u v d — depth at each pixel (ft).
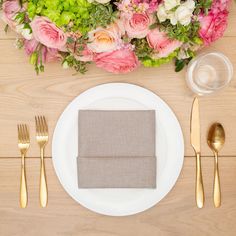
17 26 2.36
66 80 2.70
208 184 2.70
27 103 2.69
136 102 2.68
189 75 2.66
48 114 2.70
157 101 2.68
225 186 2.70
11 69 2.69
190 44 2.44
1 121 2.68
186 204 2.69
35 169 2.67
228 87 2.73
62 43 2.27
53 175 2.67
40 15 2.23
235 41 2.74
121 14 2.17
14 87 2.69
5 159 2.67
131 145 2.65
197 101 2.71
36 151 2.68
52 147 2.63
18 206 2.66
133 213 2.63
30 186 2.67
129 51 2.33
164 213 2.69
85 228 2.68
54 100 2.70
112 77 2.72
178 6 2.13
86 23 2.21
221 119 2.73
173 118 2.68
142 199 2.64
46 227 2.66
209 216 2.69
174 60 2.71
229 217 2.69
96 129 2.64
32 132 2.69
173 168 2.67
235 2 2.68
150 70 2.72
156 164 2.66
